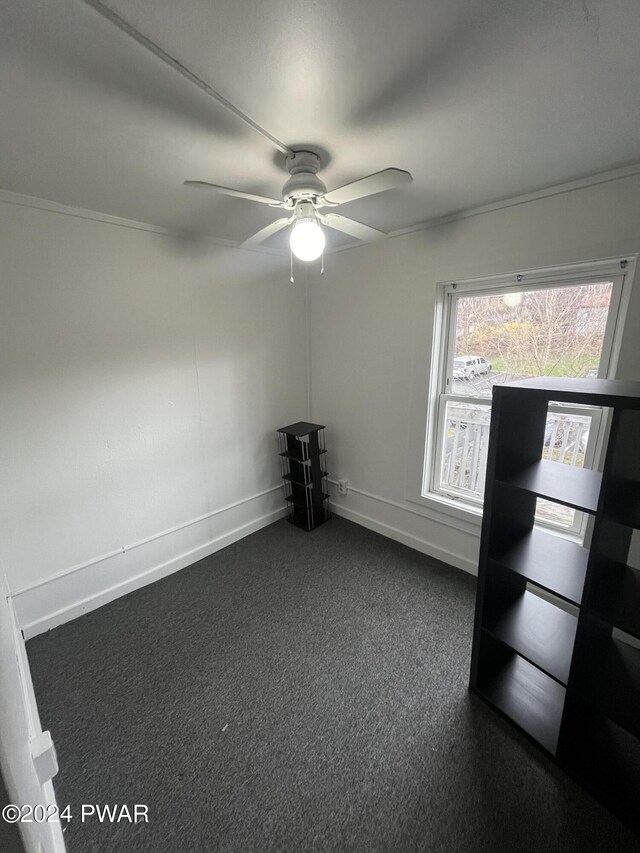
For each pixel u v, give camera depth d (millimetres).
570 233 1711
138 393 2232
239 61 913
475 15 797
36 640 1939
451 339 2381
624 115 1157
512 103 1094
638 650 1365
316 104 1091
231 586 2348
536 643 1422
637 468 1116
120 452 2197
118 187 1637
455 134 1264
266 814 1200
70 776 1319
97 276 1983
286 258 2879
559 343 1963
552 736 1380
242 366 2750
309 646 1867
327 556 2656
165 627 2016
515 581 1615
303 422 3213
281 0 753
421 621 2016
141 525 2348
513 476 1392
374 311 2629
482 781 1277
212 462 2678
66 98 1031
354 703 1565
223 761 1356
